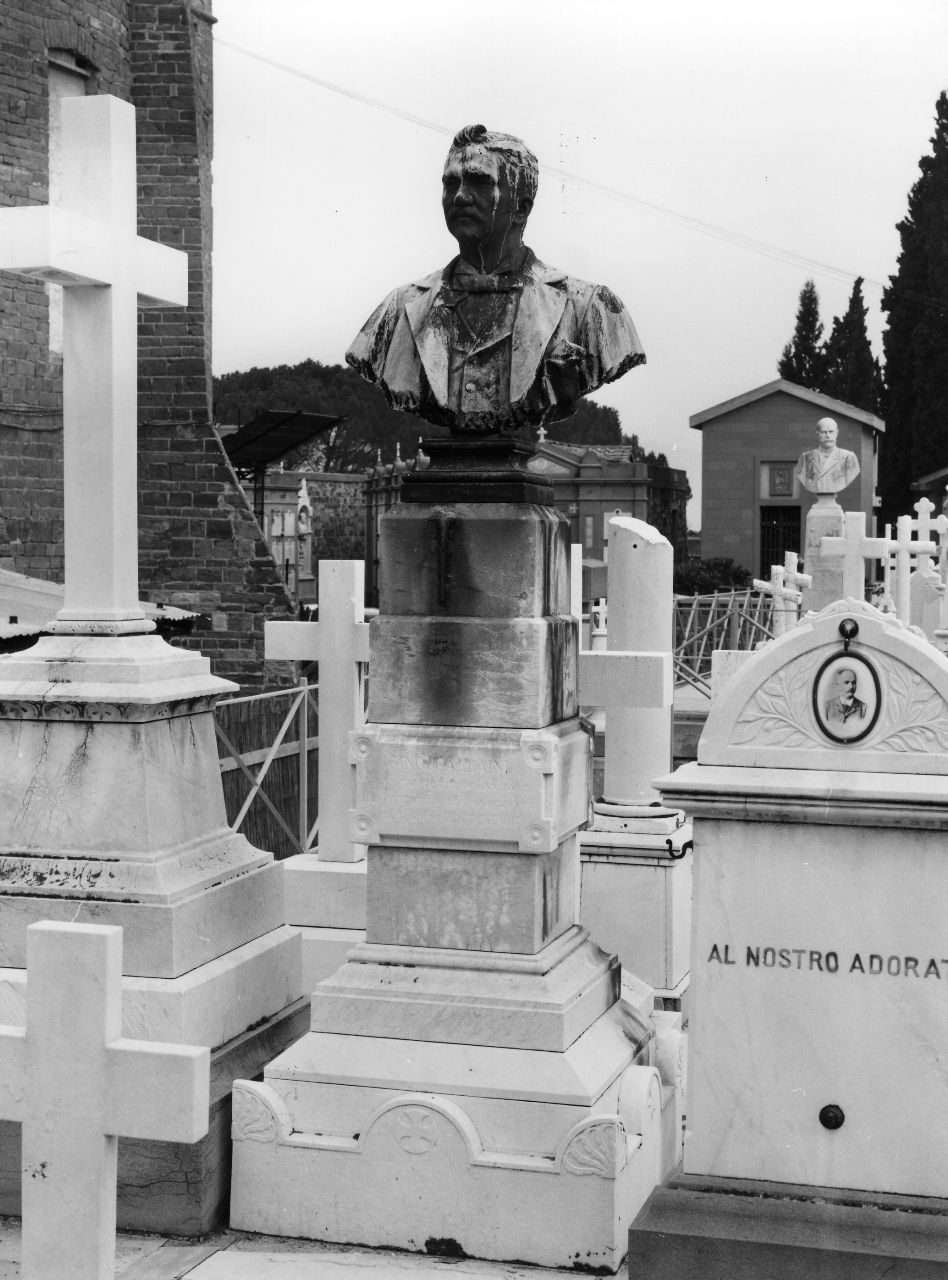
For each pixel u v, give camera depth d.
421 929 5.41
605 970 5.68
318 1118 5.26
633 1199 5.13
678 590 38.38
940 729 4.56
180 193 18.78
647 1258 4.51
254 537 18.89
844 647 4.63
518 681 5.31
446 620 5.37
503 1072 5.12
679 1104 6.07
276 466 42.78
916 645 4.58
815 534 21.28
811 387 61.62
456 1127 5.04
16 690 5.67
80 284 5.83
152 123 18.77
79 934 3.43
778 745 4.67
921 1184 4.55
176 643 18.97
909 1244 4.37
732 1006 4.68
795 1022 4.64
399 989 5.31
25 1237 3.52
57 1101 3.47
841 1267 4.37
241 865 6.04
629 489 40.53
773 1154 4.65
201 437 18.92
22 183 17.12
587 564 24.67
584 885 7.92
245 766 10.08
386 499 40.53
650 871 7.85
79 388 5.88
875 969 4.58
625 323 5.56
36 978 3.46
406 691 5.41
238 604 18.92
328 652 7.35
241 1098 5.26
